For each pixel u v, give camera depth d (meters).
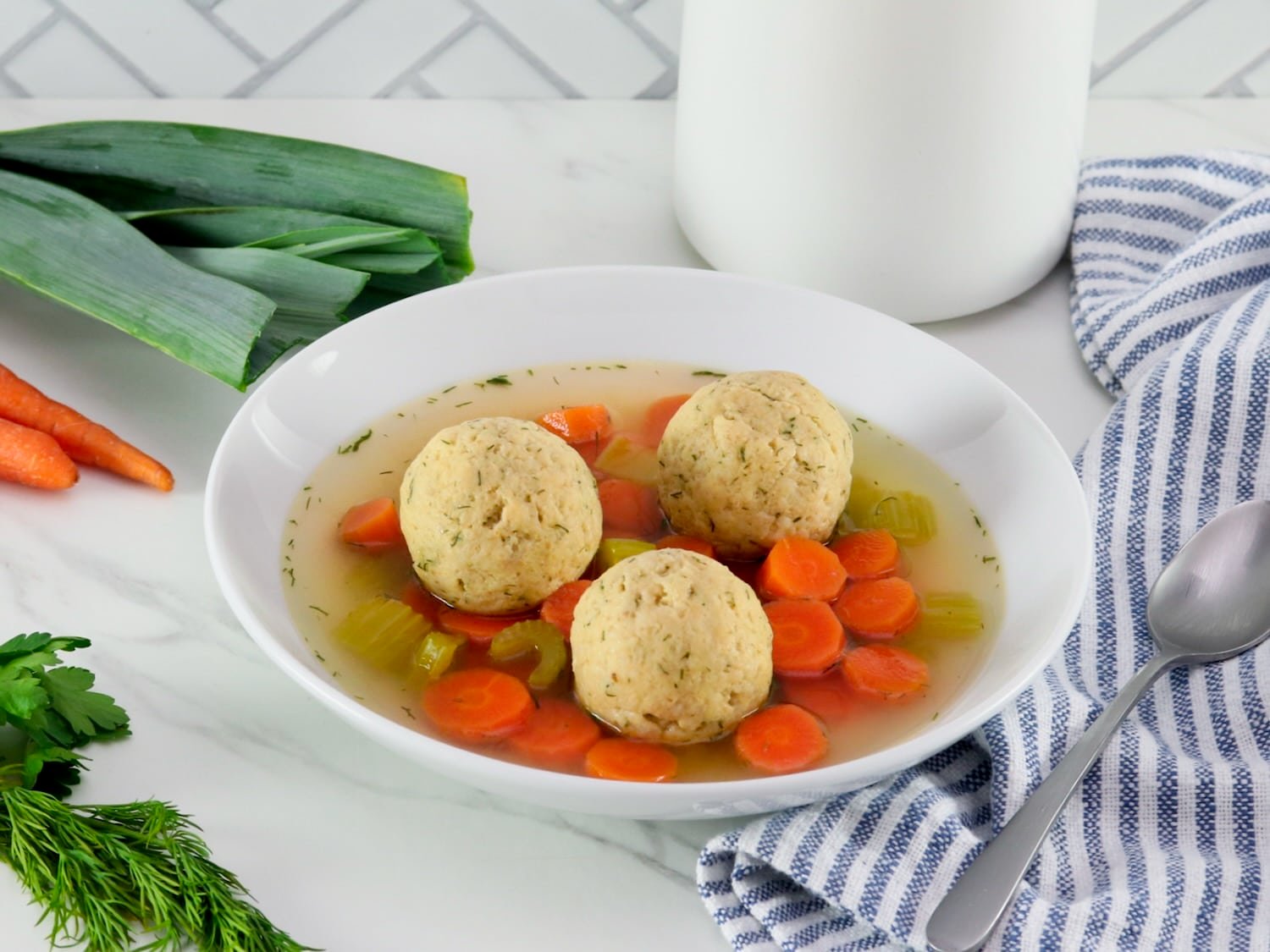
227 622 0.66
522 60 0.90
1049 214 0.77
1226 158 0.81
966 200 0.74
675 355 0.73
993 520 0.67
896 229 0.75
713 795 0.56
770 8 0.72
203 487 0.71
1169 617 0.66
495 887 0.59
